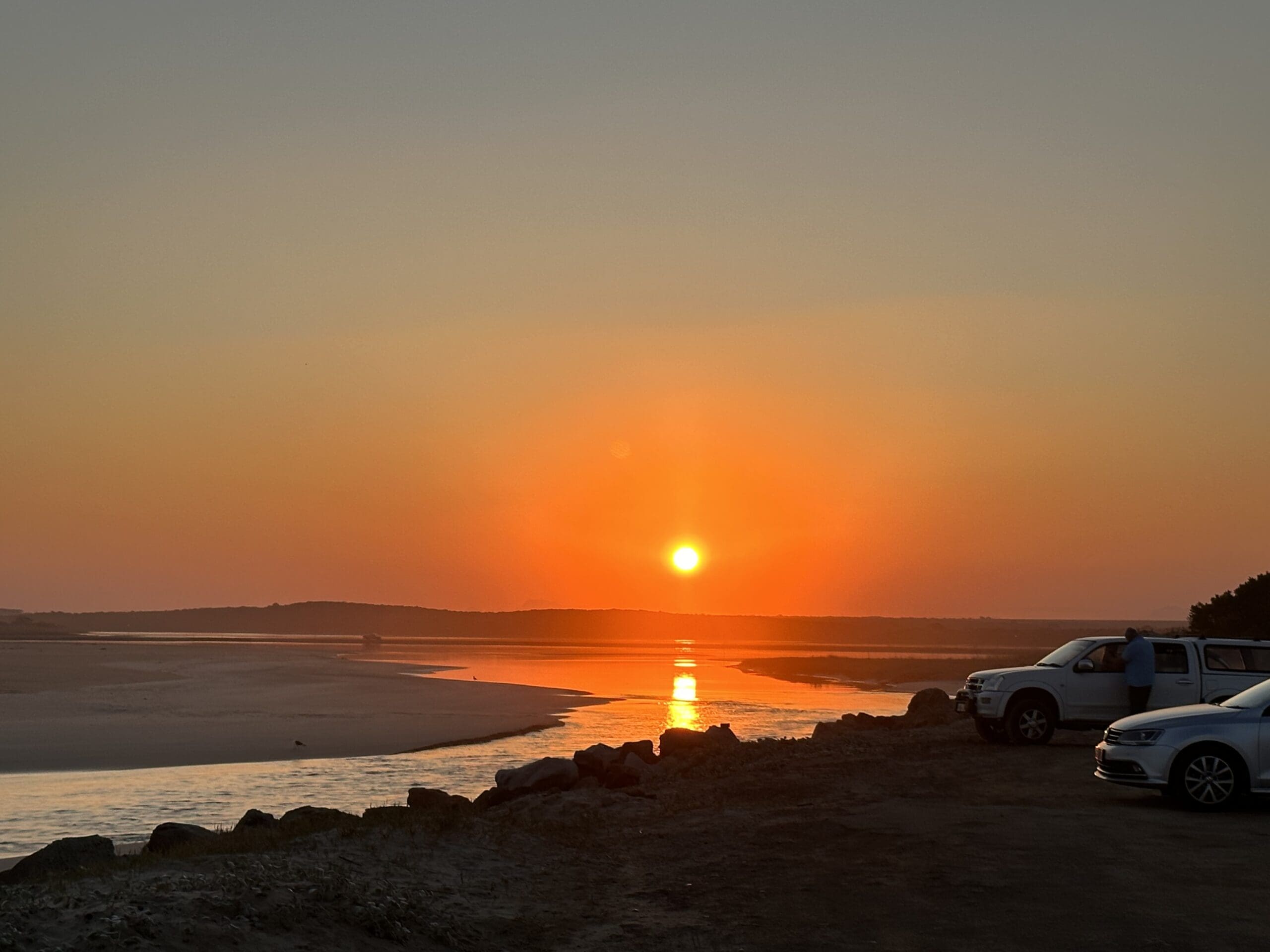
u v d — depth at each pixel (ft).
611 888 36.76
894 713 180.14
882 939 28.27
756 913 31.83
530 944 29.60
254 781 96.63
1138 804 49.55
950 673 340.39
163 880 30.86
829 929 29.58
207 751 119.55
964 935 28.19
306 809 52.19
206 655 409.69
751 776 65.51
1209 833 41.63
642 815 53.88
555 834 46.70
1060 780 57.67
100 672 271.69
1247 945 26.37
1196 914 29.32
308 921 28.07
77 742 126.21
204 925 26.03
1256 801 50.21
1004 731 75.66
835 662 430.61
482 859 40.75
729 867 38.99
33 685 217.15
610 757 77.30
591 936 30.25
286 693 208.85
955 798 52.13
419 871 37.78
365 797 87.30
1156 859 36.78
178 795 88.33
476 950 28.76
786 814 50.06
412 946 28.40
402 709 177.37
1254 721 47.44
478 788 92.17
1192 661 71.00
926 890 33.42
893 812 48.70
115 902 27.30
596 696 219.20
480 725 153.17
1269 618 151.53
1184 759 47.52
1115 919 29.07
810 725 155.22
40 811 80.59
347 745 126.62
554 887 36.94
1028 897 31.81
